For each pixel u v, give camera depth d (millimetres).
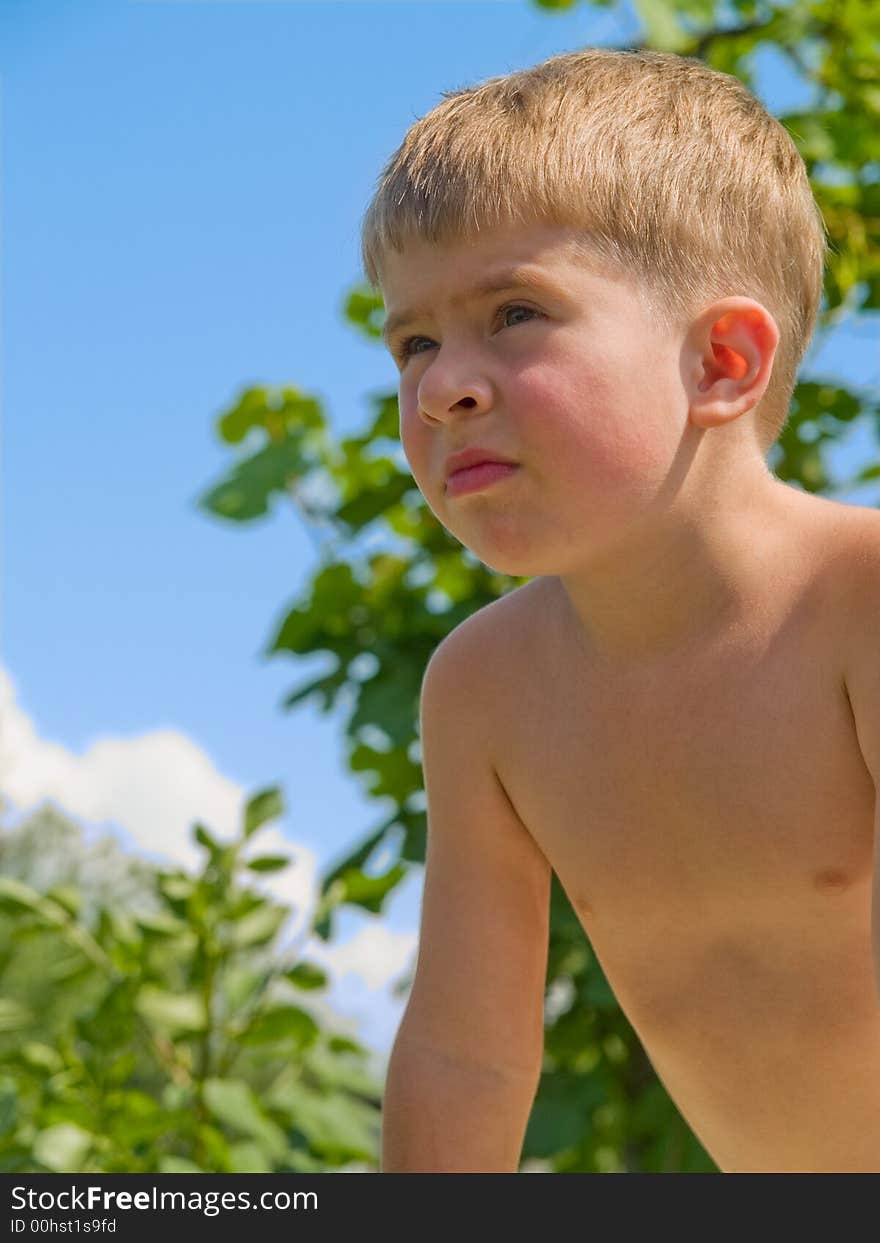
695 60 1413
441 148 1225
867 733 1156
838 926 1230
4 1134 2686
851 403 2914
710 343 1234
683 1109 1406
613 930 1339
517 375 1154
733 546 1224
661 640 1251
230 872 2703
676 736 1247
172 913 2682
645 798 1270
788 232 1356
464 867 1443
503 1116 1407
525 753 1371
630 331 1189
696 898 1267
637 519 1185
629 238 1211
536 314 1172
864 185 2967
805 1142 1318
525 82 1298
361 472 3086
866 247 3000
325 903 2695
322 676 2883
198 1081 2631
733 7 3115
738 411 1218
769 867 1224
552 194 1189
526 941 1443
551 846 1365
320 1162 2834
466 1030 1409
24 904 2660
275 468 2883
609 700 1290
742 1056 1304
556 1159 2867
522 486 1156
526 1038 1433
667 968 1317
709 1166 2566
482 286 1174
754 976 1271
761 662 1212
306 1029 2615
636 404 1177
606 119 1257
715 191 1282
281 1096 2734
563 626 1354
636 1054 2828
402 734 2658
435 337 1211
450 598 3131
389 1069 1428
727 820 1229
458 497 1169
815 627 1195
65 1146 2490
